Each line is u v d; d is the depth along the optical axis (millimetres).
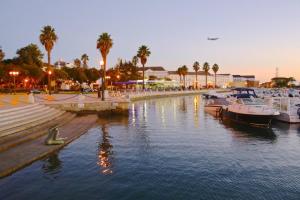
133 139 22344
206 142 21266
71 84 104312
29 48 89875
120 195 11328
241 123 31312
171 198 11086
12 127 21000
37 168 14477
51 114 30281
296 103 33562
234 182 12844
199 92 123500
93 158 16562
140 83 91625
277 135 24109
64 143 19375
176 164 15516
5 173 13250
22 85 86000
